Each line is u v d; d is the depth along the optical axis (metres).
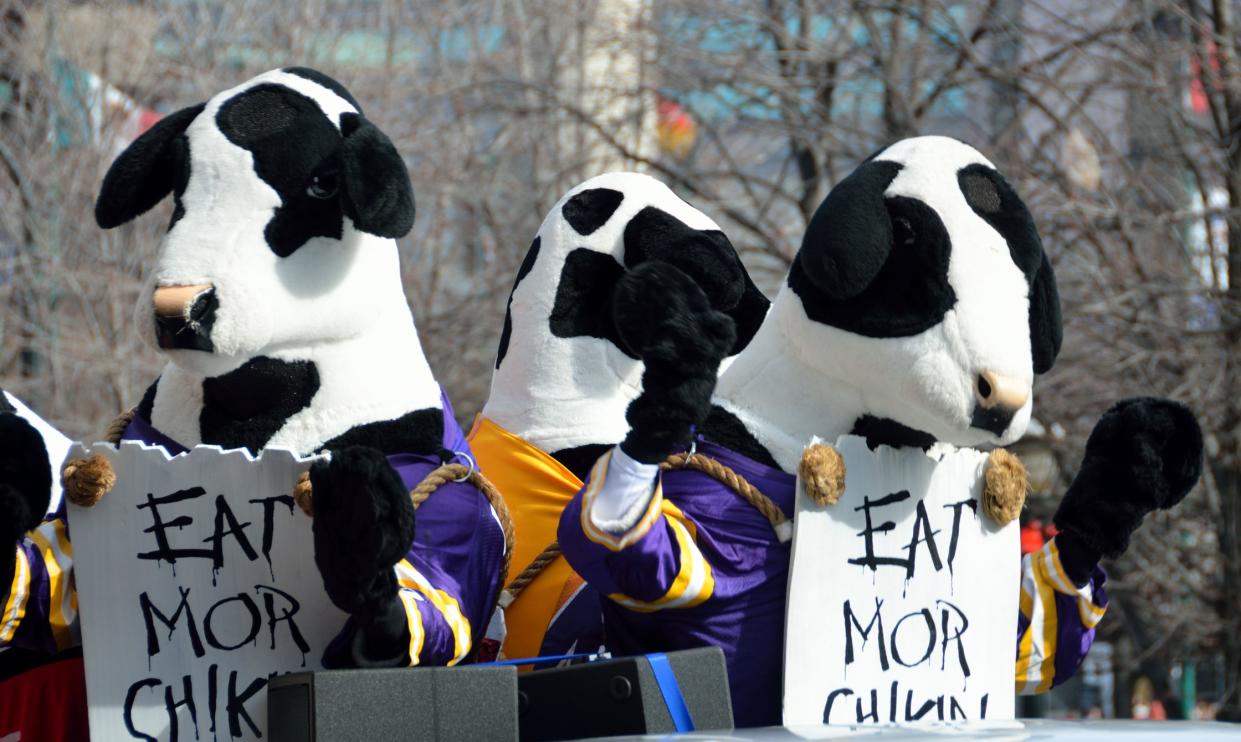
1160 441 10.29
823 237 9.27
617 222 11.26
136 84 28.86
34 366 27.62
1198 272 23.34
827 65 27.52
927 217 9.33
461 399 28.06
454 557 9.20
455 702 7.96
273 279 9.08
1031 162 25.39
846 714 9.32
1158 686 30.36
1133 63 25.58
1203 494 25.22
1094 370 24.11
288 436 9.33
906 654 9.51
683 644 9.45
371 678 7.76
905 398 9.39
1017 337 9.31
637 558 8.80
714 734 6.89
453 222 29.83
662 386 8.46
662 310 8.44
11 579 8.19
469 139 29.92
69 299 27.75
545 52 31.25
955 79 25.84
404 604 8.31
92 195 27.22
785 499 9.59
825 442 9.53
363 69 29.98
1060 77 26.17
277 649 8.49
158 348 8.92
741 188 30.86
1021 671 10.41
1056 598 10.46
